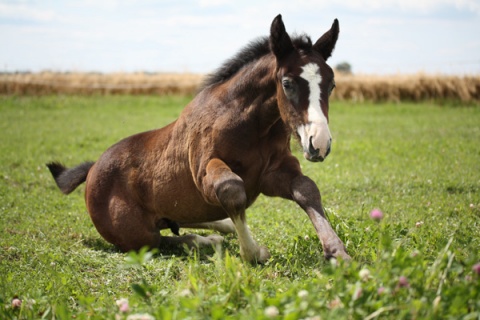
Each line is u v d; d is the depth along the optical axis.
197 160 5.27
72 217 7.29
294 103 4.64
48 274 4.83
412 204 7.10
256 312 3.15
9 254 5.61
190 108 5.55
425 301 3.12
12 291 4.32
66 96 24.73
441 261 3.43
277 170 5.28
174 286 4.20
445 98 22.12
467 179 8.25
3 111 20.09
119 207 5.98
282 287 3.98
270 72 5.02
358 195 7.89
